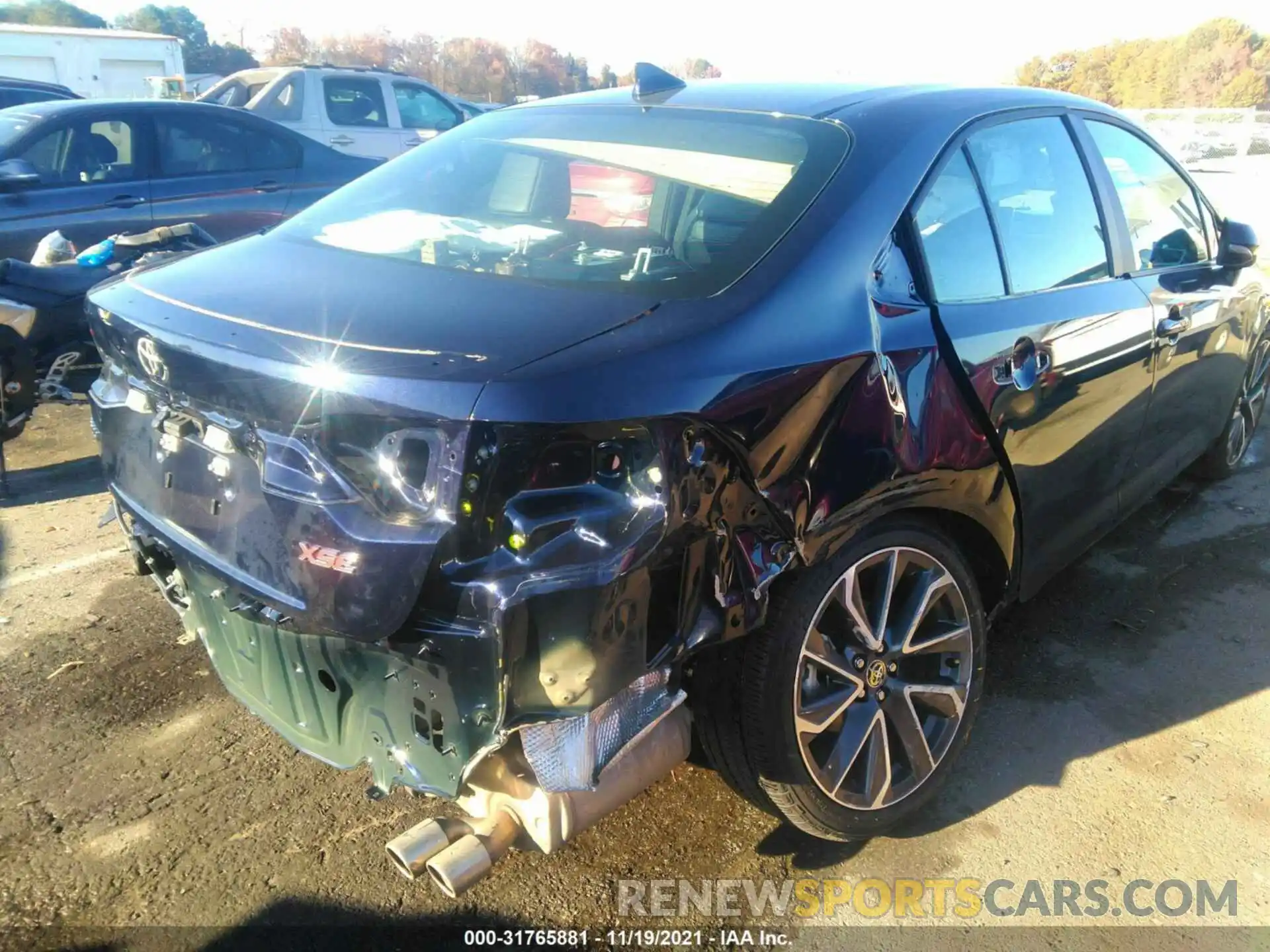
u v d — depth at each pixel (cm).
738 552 203
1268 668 344
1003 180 288
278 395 194
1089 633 363
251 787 271
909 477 233
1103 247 325
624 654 187
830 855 256
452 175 297
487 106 1374
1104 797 279
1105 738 304
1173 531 448
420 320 204
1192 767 292
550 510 182
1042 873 252
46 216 643
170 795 267
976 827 267
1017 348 268
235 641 232
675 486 188
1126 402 329
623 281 226
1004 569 284
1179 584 400
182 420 223
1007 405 263
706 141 268
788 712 226
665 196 252
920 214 255
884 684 251
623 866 249
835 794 241
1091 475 321
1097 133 342
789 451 208
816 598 226
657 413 186
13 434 479
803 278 224
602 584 180
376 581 181
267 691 227
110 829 255
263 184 746
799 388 209
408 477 184
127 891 236
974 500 258
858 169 248
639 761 211
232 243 282
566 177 272
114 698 306
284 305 217
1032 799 278
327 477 189
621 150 272
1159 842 263
